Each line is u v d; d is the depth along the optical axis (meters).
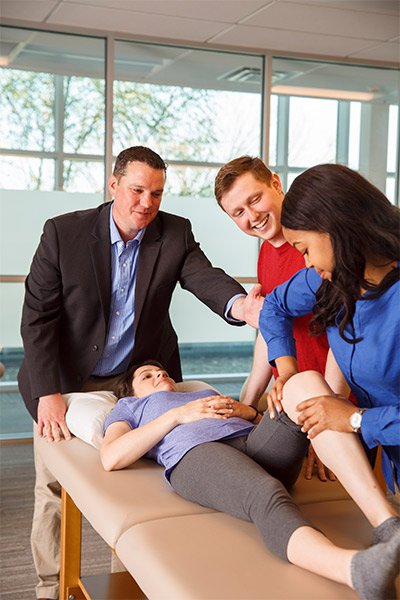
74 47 4.82
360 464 1.60
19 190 4.78
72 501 2.27
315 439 1.66
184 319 5.10
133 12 4.38
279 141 5.32
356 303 1.63
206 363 5.16
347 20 4.46
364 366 1.67
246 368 5.25
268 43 5.04
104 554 2.97
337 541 1.70
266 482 1.70
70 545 2.29
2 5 4.29
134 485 2.00
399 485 1.75
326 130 5.43
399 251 1.52
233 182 2.23
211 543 1.64
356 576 1.35
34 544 2.54
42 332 2.53
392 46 5.05
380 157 5.57
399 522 1.52
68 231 2.56
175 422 2.06
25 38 4.71
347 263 1.54
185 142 5.10
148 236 2.65
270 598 1.39
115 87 4.91
